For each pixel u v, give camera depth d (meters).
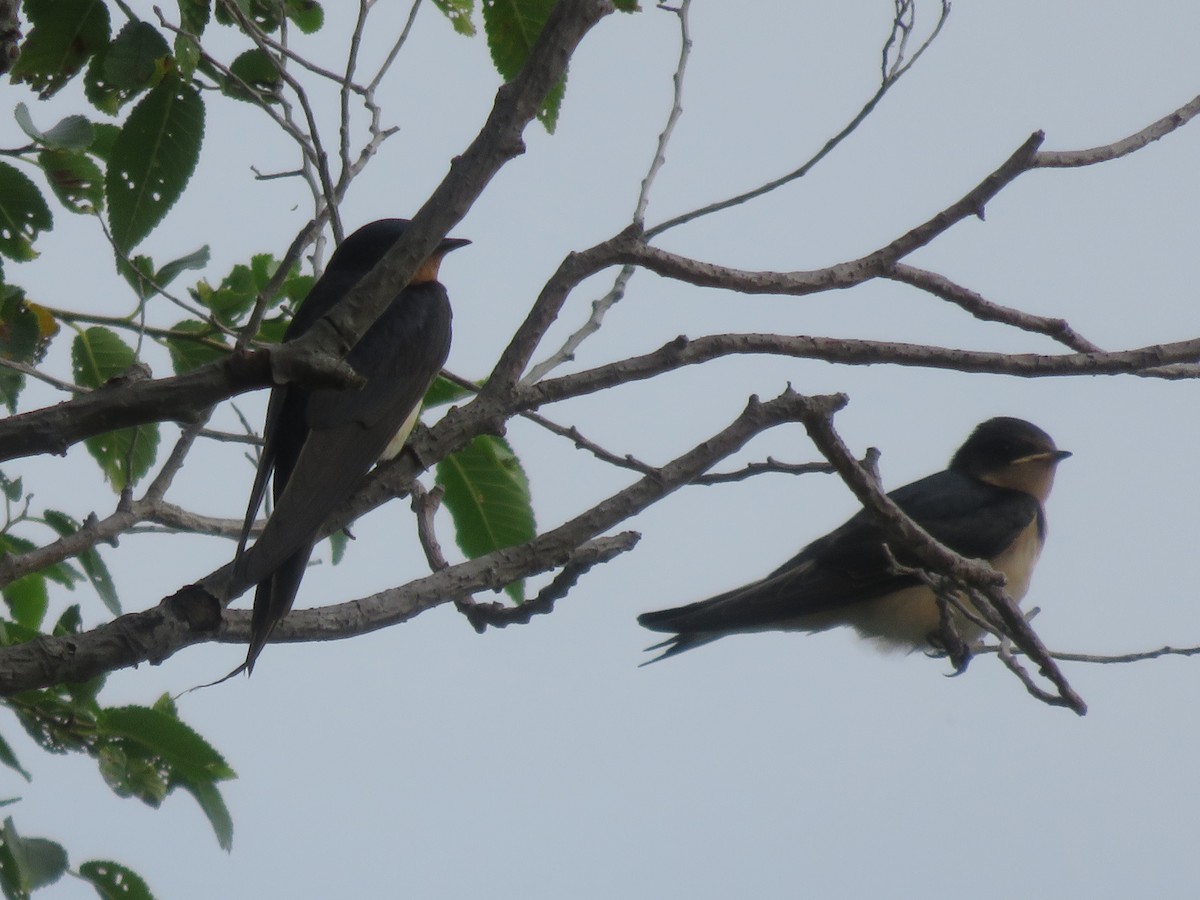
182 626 6.75
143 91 8.91
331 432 8.94
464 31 10.26
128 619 6.67
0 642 8.30
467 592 7.62
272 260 10.30
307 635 7.25
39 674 6.40
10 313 9.09
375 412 9.35
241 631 7.13
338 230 8.78
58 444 5.00
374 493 8.38
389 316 10.16
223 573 7.00
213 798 8.55
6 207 9.17
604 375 8.16
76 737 8.34
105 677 8.46
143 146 9.00
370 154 9.39
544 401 8.06
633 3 9.63
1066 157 8.78
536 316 8.05
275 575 7.55
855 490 8.15
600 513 7.89
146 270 9.72
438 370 10.23
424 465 8.44
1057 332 9.05
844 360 8.38
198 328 9.88
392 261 5.54
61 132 8.48
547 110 9.68
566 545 7.86
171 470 8.62
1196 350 8.84
